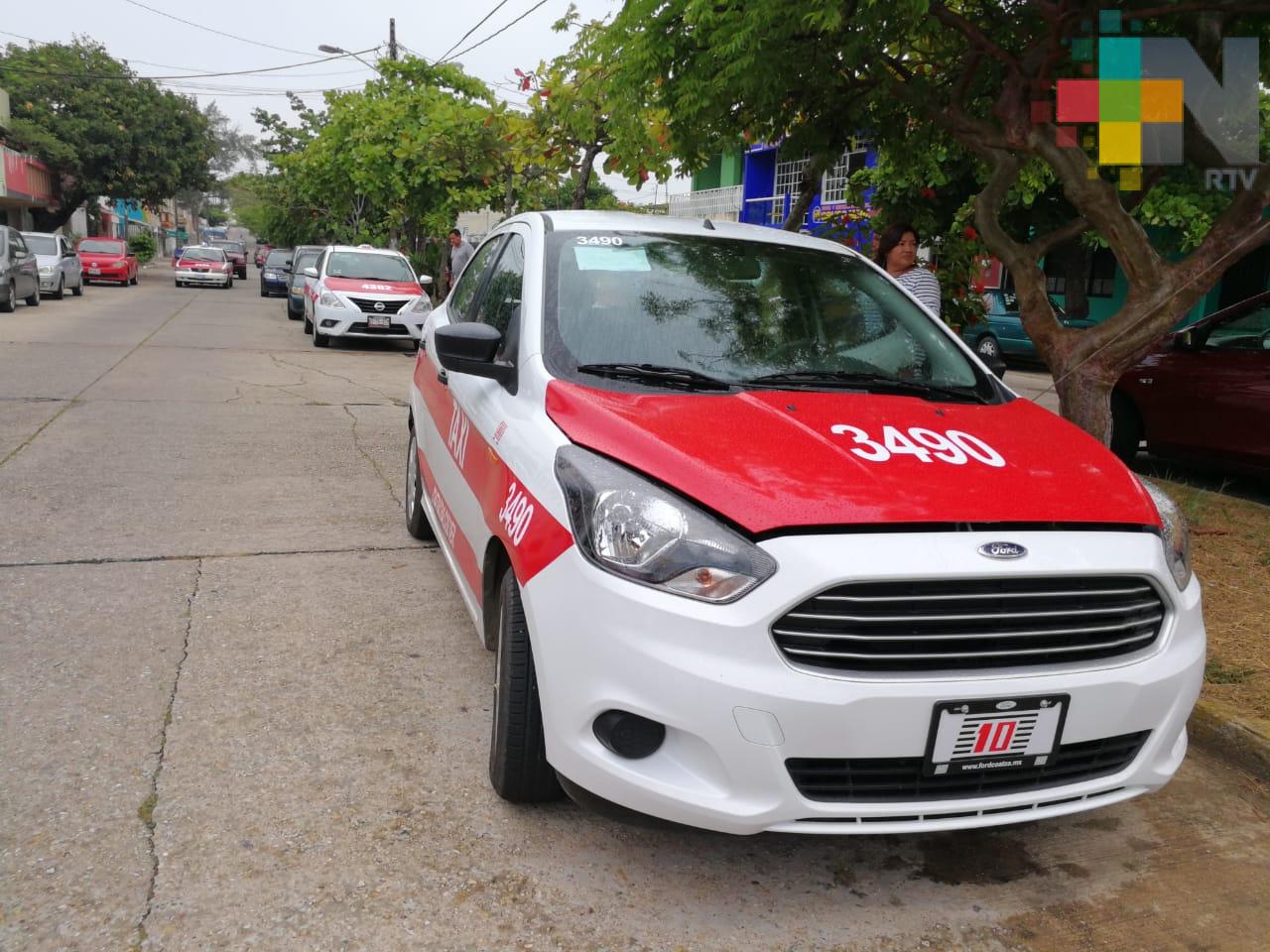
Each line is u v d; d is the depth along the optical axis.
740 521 2.39
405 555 5.25
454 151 18.50
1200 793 3.35
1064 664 2.45
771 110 7.39
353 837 2.78
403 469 7.30
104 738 3.21
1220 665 4.04
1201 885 2.83
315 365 13.39
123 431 8.01
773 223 25.59
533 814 2.95
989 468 2.70
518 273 3.84
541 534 2.65
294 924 2.42
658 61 6.53
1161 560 2.58
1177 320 5.82
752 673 2.29
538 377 3.16
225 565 4.93
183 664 3.79
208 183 43.78
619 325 3.37
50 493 6.04
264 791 2.97
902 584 2.32
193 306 24.20
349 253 17.14
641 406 2.90
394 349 16.17
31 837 2.68
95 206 51.38
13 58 39.12
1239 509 7.02
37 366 11.41
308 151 28.61
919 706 2.32
